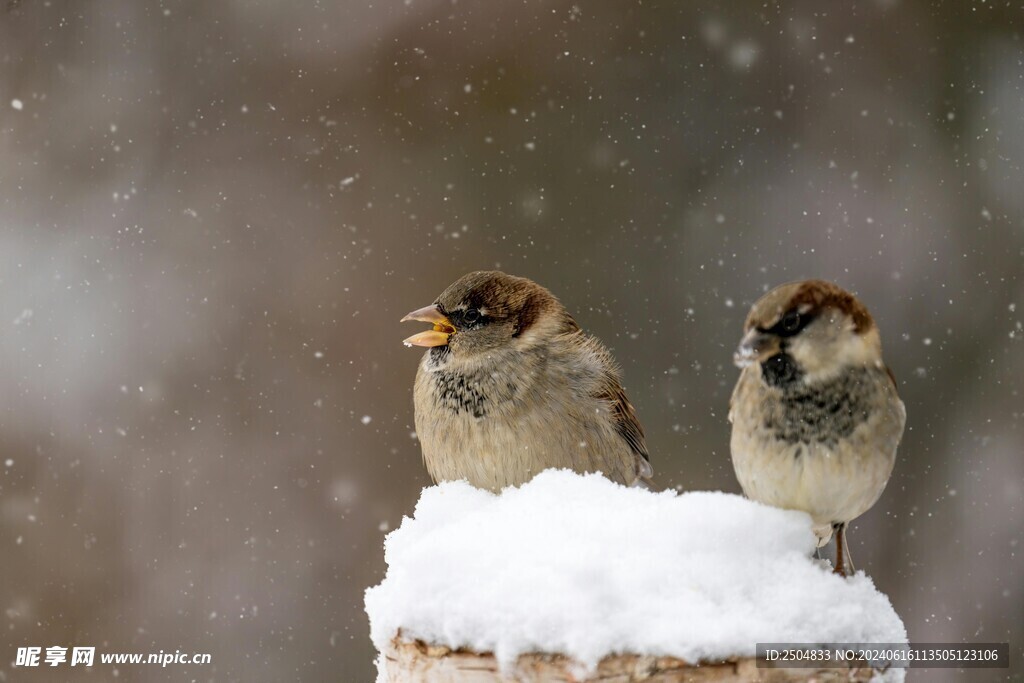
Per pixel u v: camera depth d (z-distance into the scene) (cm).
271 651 1165
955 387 1276
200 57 1398
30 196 1352
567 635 420
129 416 1253
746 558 441
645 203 1341
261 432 1249
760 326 502
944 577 1228
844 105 1354
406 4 1405
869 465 504
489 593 436
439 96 1377
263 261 1321
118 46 1401
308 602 1180
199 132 1375
